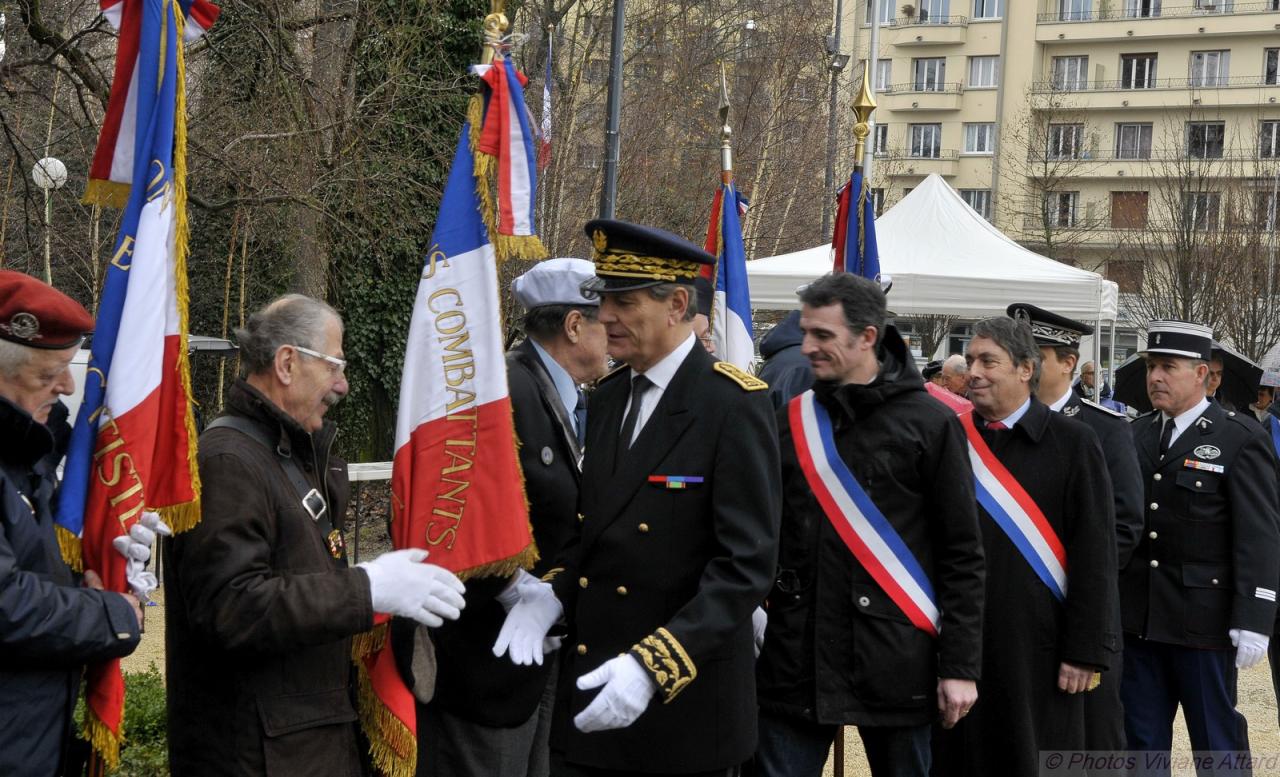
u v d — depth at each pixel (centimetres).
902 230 1189
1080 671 436
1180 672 538
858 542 389
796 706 392
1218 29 4800
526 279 422
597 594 326
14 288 274
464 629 372
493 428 344
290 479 312
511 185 349
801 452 398
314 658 308
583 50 2164
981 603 389
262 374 313
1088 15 5022
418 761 380
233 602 286
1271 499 530
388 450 1423
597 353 419
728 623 300
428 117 1282
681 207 2156
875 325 395
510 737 385
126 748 462
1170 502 540
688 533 319
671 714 315
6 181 1502
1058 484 444
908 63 5259
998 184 5019
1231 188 3088
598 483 334
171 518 291
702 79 2311
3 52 889
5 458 273
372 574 298
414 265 1395
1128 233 3812
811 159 2475
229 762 298
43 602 261
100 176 324
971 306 1121
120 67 320
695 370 327
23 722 267
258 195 1055
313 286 1673
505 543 339
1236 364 743
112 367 296
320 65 1249
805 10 2494
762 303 1173
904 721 388
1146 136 4897
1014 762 438
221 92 1123
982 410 457
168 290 305
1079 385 682
